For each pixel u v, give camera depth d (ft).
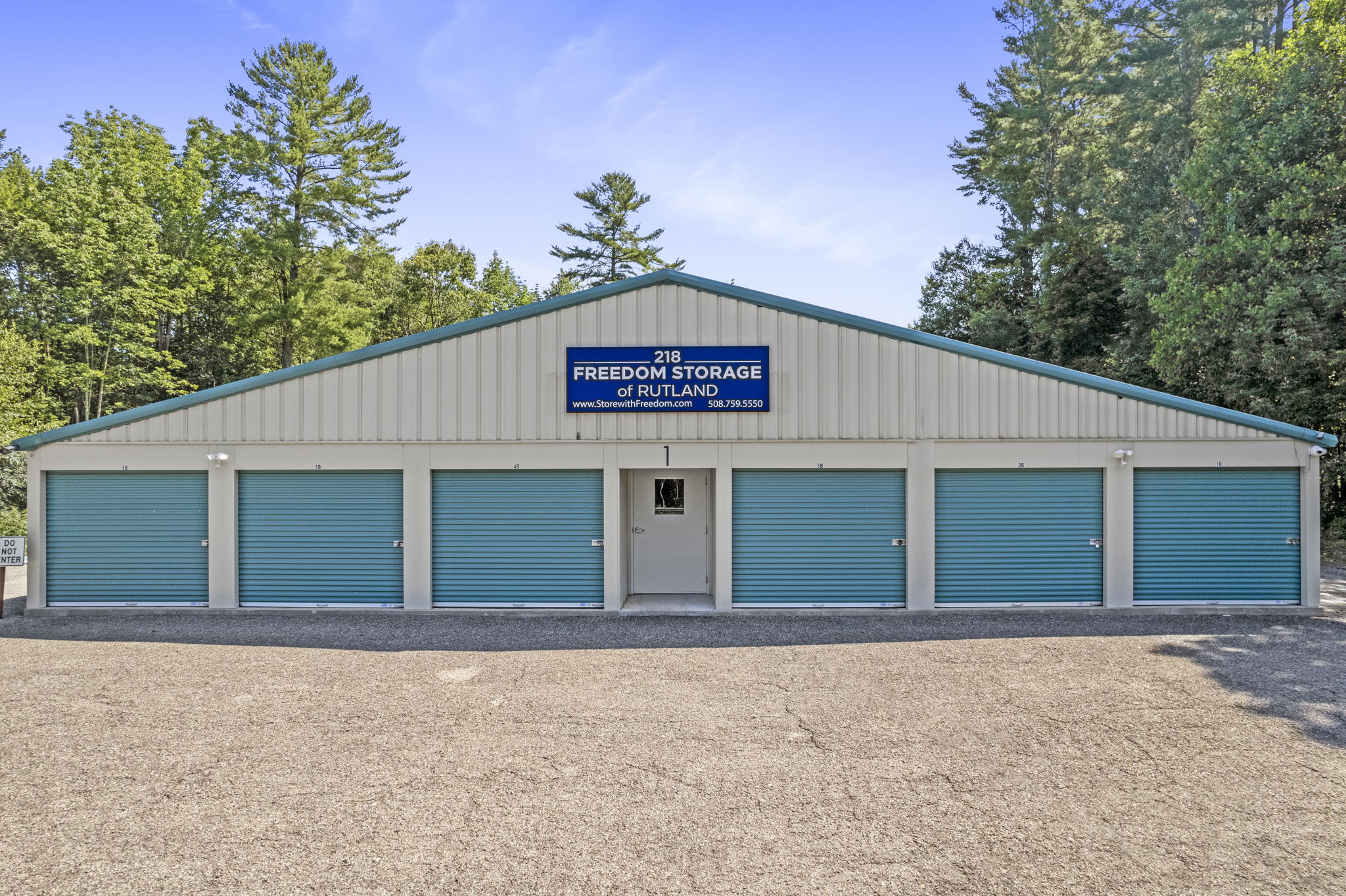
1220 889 14.03
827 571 39.88
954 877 14.42
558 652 31.89
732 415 39.83
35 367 99.60
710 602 42.32
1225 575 39.14
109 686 26.86
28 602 40.37
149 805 17.57
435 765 19.80
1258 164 61.31
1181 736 21.59
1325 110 61.31
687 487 45.62
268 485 40.60
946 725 22.67
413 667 29.43
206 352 131.13
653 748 20.97
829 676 27.94
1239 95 66.80
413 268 167.12
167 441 40.50
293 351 122.72
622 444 39.93
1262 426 38.68
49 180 111.75
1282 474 39.11
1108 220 98.73
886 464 39.47
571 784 18.61
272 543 40.60
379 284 162.09
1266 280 59.77
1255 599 39.09
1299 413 62.44
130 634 35.29
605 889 14.03
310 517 40.52
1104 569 39.17
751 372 39.70
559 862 14.97
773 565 40.01
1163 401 38.99
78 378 102.94
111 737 21.90
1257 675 27.66
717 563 39.91
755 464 39.70
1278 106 62.39
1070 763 19.76
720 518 39.86
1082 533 39.42
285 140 114.73
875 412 39.50
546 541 40.27
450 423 40.14
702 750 20.85
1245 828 16.31
